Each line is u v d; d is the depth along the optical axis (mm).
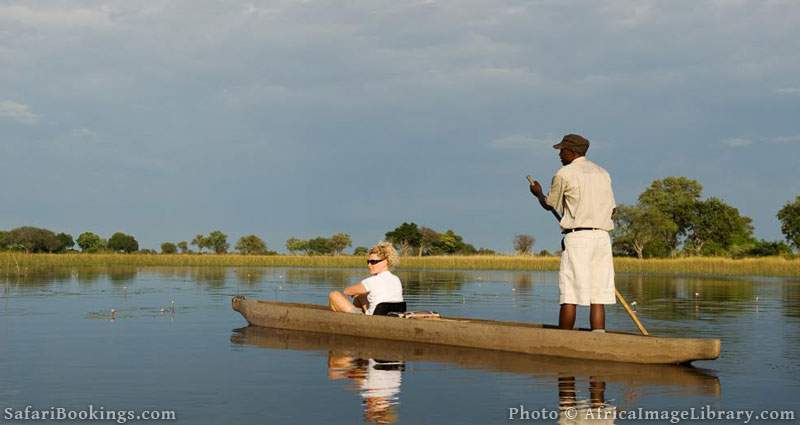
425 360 7258
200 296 15672
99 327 9938
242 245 64875
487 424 4723
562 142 7910
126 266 36312
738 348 8211
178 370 6664
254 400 5398
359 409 5117
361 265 41219
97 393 5652
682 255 64438
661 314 12438
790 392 5742
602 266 7609
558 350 7480
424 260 41750
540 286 21406
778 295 17781
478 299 15828
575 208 7621
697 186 70875
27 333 9250
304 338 8961
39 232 57219
